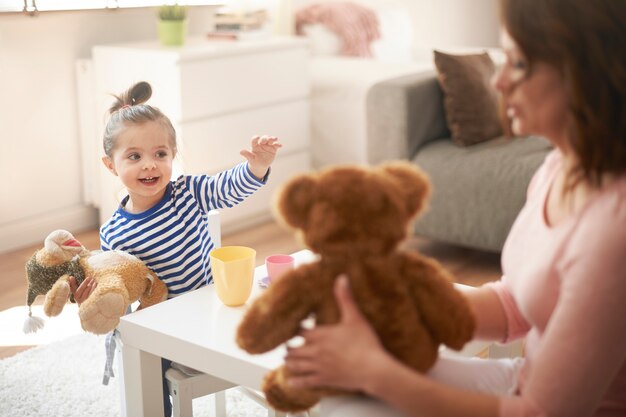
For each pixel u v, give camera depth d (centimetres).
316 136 402
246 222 378
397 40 469
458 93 323
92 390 221
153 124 184
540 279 101
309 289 97
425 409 93
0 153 341
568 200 101
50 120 356
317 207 95
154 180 184
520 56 96
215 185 193
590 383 92
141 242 185
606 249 92
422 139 330
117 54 342
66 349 247
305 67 386
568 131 96
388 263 97
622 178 95
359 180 96
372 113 327
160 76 332
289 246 351
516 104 100
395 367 93
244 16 376
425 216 324
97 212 379
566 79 94
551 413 93
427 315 99
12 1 335
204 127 341
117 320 159
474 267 327
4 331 263
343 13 439
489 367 118
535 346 109
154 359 155
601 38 92
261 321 99
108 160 192
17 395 218
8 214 348
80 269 167
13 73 339
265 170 190
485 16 644
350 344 94
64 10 347
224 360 139
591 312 92
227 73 348
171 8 350
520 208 299
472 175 309
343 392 104
